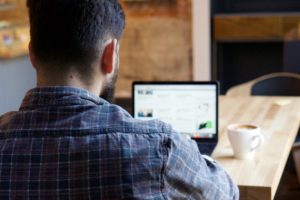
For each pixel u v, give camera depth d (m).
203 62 5.26
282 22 5.10
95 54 1.04
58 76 1.04
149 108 2.25
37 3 1.04
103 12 1.04
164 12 5.22
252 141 1.94
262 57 5.40
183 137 1.07
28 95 1.06
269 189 1.74
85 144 1.00
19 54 4.54
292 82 3.30
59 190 0.99
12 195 1.00
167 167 1.00
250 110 2.59
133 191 0.99
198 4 5.13
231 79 5.52
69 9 1.02
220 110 2.61
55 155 1.00
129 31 5.33
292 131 2.28
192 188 1.05
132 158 0.99
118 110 1.05
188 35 5.23
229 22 5.21
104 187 0.99
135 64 5.42
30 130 1.03
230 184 1.17
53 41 1.02
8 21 4.65
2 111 4.50
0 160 1.01
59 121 1.03
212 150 2.07
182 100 2.23
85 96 1.04
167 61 5.35
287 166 3.27
